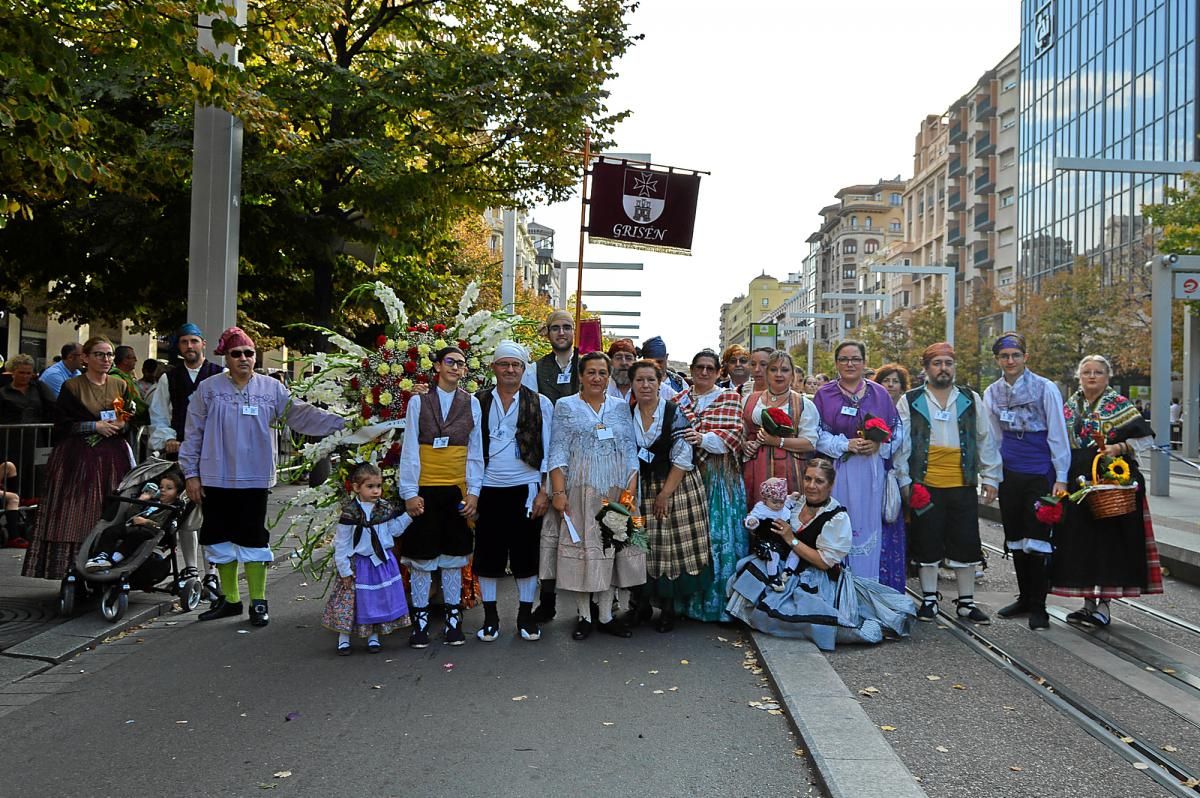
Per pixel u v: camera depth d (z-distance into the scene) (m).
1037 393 6.99
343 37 15.95
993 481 7.15
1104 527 6.83
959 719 4.79
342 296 18.58
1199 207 26.61
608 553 6.37
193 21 7.84
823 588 6.35
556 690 5.34
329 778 4.07
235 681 5.54
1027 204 60.69
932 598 7.25
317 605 7.71
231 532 6.90
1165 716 4.87
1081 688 5.35
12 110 6.89
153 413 7.38
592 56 15.16
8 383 11.14
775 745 4.47
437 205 15.40
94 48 8.56
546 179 15.77
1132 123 47.47
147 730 4.70
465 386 7.07
